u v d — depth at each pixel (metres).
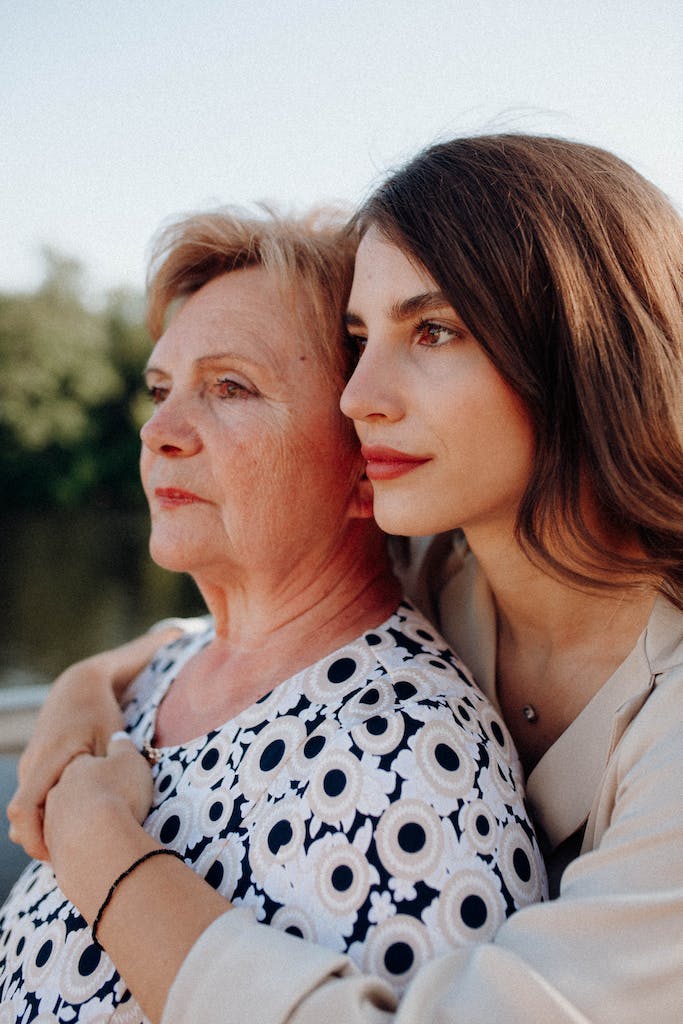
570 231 0.82
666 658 0.81
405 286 0.81
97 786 0.90
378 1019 0.59
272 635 1.02
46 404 26.81
